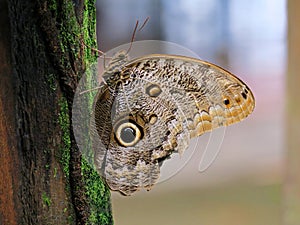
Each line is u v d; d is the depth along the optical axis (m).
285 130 1.15
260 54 2.53
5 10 0.49
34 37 0.49
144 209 1.32
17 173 0.51
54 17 0.49
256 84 2.29
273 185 1.48
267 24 2.57
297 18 1.07
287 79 1.11
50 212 0.51
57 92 0.50
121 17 2.43
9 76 0.50
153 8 2.47
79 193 0.51
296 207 1.12
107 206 0.53
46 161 0.51
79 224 0.52
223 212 1.37
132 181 0.51
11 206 0.51
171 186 1.47
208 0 2.59
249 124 1.93
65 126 0.51
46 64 0.50
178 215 1.33
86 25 0.51
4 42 0.50
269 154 1.70
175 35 2.53
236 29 2.62
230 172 1.59
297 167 1.11
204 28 2.59
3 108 0.50
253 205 1.40
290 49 1.09
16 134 0.51
